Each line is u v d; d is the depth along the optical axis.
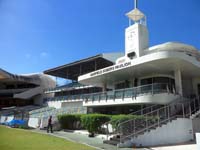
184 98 25.23
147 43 29.97
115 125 20.56
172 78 29.83
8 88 76.62
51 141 18.00
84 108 37.06
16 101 72.81
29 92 70.00
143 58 24.78
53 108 54.19
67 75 62.03
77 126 28.66
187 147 17.25
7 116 49.06
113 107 30.56
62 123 30.73
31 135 22.25
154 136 19.06
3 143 15.74
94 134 22.91
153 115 21.36
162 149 16.66
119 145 17.16
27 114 46.38
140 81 30.97
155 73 29.23
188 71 28.22
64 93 63.97
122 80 33.75
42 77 74.25
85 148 15.16
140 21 31.19
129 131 19.12
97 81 35.69
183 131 20.66
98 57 46.69
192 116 21.84
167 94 23.80
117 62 32.56
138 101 24.64
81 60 49.34
